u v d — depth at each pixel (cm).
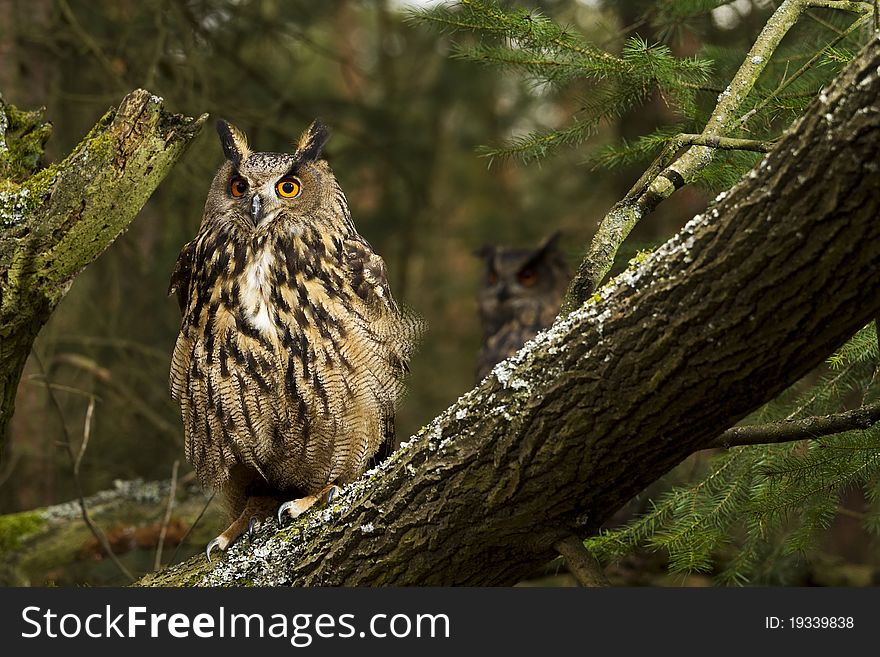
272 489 554
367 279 530
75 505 726
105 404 862
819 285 300
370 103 1271
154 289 898
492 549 390
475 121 1332
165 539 728
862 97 282
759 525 471
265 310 510
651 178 419
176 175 816
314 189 540
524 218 1339
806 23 568
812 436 407
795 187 294
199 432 530
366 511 409
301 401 512
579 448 353
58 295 423
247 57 1038
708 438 350
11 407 437
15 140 428
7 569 691
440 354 1256
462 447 376
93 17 910
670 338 324
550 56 457
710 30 684
